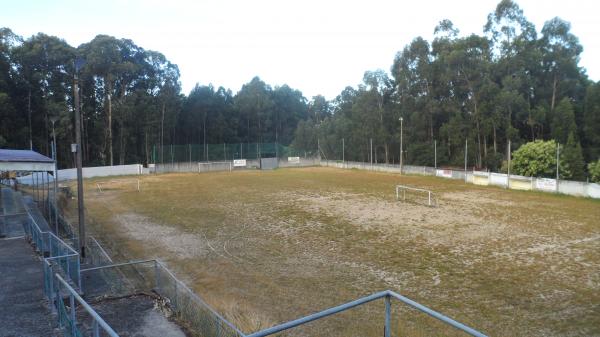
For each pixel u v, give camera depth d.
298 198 32.62
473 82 59.41
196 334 8.11
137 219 24.69
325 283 13.47
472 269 14.71
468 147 57.25
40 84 56.66
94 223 23.53
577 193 32.06
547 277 13.80
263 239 19.52
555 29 58.91
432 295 12.32
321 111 109.31
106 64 60.47
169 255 16.92
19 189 31.83
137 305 9.52
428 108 64.88
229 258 16.45
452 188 38.66
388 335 4.51
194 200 31.95
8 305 8.71
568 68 57.62
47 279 8.93
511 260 15.73
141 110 64.25
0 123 50.38
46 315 8.23
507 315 10.87
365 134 70.00
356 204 29.50
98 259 14.79
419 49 67.19
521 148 40.84
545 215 24.81
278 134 104.06
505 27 62.28
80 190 16.23
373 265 15.31
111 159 62.69
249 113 93.50
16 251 12.98
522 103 54.66
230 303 11.30
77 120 16.58
